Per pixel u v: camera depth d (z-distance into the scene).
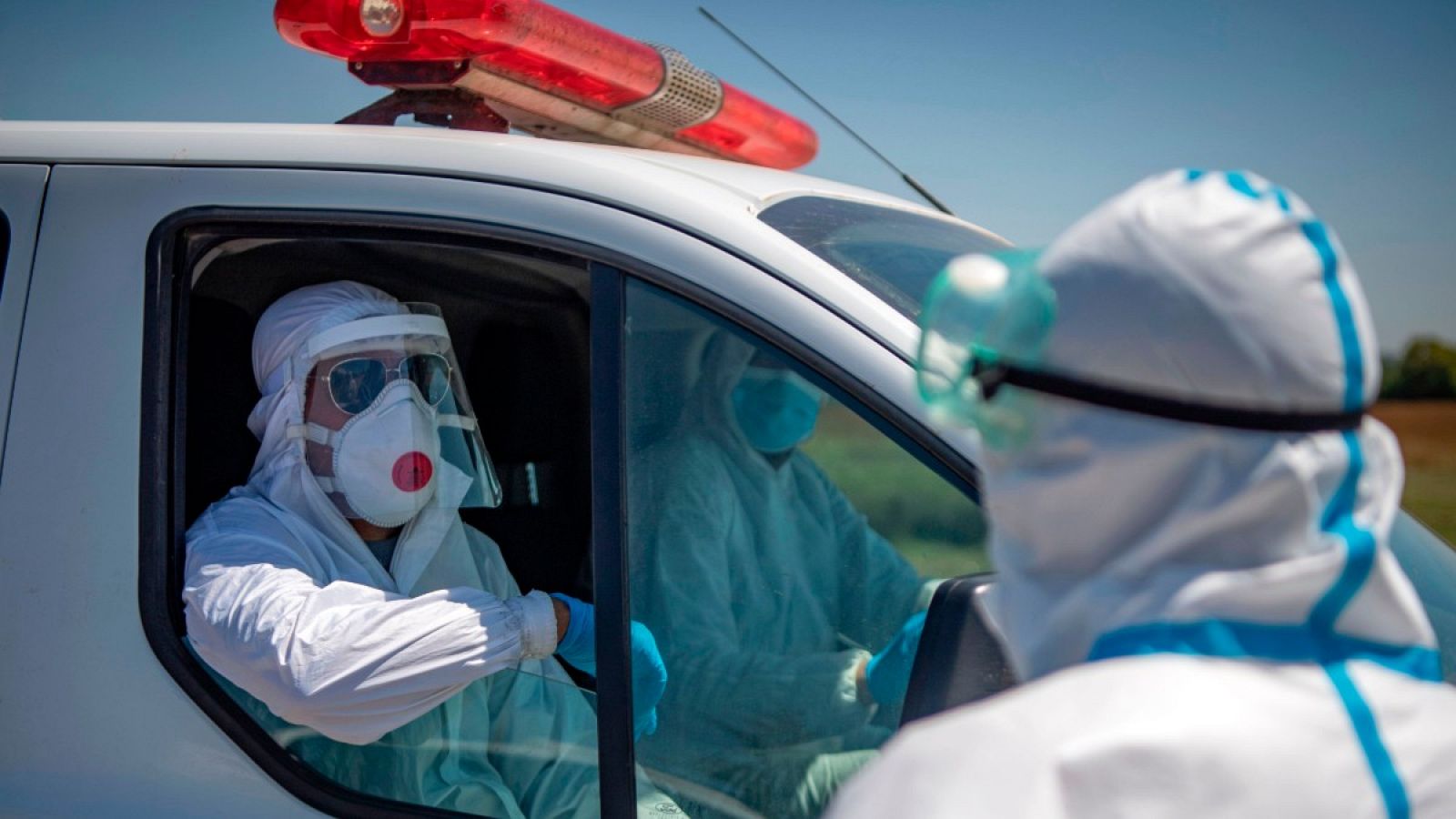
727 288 1.69
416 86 2.15
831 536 1.64
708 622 1.68
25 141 1.95
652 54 2.42
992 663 1.50
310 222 1.84
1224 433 0.80
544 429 2.28
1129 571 0.83
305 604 1.80
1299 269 0.81
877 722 1.61
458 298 2.17
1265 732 0.78
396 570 2.11
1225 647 0.81
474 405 2.31
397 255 2.03
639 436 1.72
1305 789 0.77
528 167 1.81
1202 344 0.79
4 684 1.79
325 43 2.11
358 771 1.80
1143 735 0.77
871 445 1.61
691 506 1.69
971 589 1.54
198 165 1.89
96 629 1.78
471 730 1.83
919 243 2.04
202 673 1.79
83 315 1.85
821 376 1.63
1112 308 0.81
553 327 2.19
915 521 1.59
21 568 1.81
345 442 2.05
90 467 1.82
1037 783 0.77
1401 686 0.82
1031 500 0.86
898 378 1.60
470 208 1.80
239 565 1.83
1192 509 0.81
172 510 1.84
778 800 1.64
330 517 2.05
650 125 2.58
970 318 0.88
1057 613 0.86
